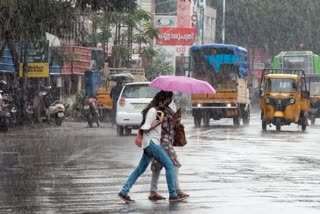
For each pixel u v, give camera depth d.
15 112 44.62
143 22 71.62
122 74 56.81
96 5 43.81
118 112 38.22
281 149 31.23
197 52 54.78
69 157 26.67
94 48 66.06
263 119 47.72
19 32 39.59
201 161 25.50
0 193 17.98
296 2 107.69
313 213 15.25
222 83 53.53
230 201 16.83
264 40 108.94
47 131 42.06
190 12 89.25
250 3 107.94
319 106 62.66
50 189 18.70
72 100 63.97
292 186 19.45
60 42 56.34
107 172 22.25
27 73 47.03
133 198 17.31
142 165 17.00
